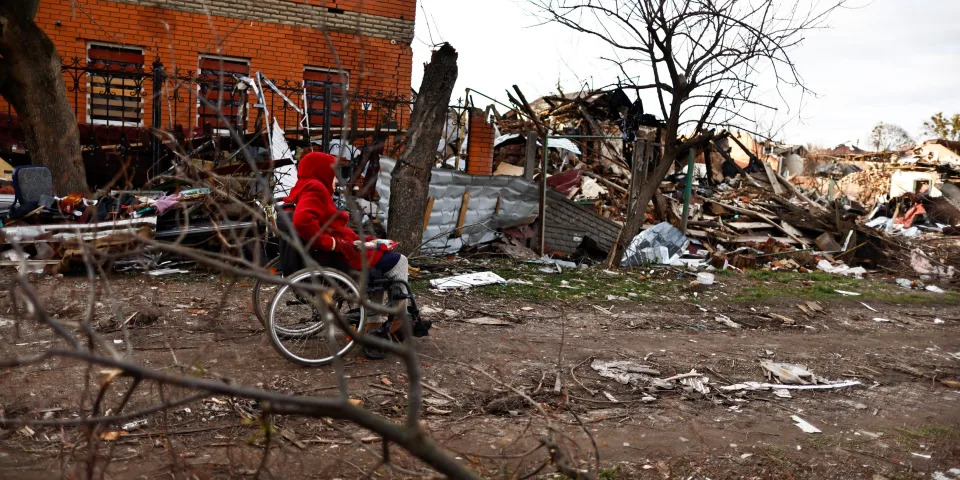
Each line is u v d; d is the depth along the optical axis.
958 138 60.34
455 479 1.75
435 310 7.55
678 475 4.00
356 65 15.01
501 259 11.51
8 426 3.78
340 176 1.93
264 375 5.03
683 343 7.06
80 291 7.03
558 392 5.21
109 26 13.31
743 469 4.15
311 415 1.78
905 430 4.99
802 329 8.31
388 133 11.72
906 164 38.00
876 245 16.23
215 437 3.94
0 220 8.53
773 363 6.45
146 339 5.69
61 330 1.75
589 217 13.61
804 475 4.13
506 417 4.67
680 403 5.25
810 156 44.28
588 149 19.69
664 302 9.14
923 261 15.13
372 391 4.89
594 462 4.04
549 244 13.09
